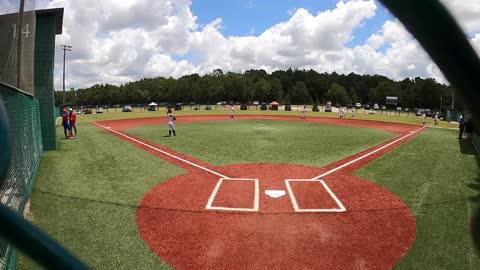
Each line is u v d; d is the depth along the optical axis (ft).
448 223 27.91
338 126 107.86
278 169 45.65
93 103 387.96
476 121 3.74
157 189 36.37
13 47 38.75
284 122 121.08
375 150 60.80
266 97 383.45
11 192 24.26
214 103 344.69
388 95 337.31
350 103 356.79
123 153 55.93
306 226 27.43
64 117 73.87
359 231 26.55
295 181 39.99
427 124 123.65
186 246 23.97
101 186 37.17
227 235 25.73
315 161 50.83
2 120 3.04
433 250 23.53
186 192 35.55
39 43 56.80
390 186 38.04
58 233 25.55
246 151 58.44
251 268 21.34
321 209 31.04
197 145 64.59
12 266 19.34
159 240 24.77
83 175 41.68
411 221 28.37
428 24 3.32
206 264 21.70
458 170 45.93
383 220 28.63
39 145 51.34
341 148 62.54
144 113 174.91
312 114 172.55
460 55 3.41
